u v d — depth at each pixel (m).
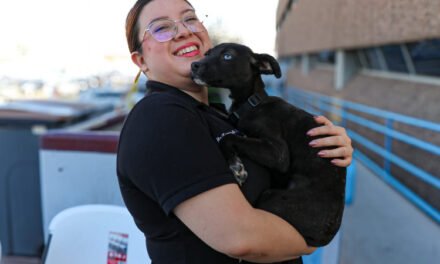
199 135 1.40
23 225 3.81
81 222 2.17
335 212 1.58
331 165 1.66
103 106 5.59
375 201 5.79
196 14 1.94
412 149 6.25
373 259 4.02
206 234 1.31
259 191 1.59
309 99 14.02
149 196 1.42
